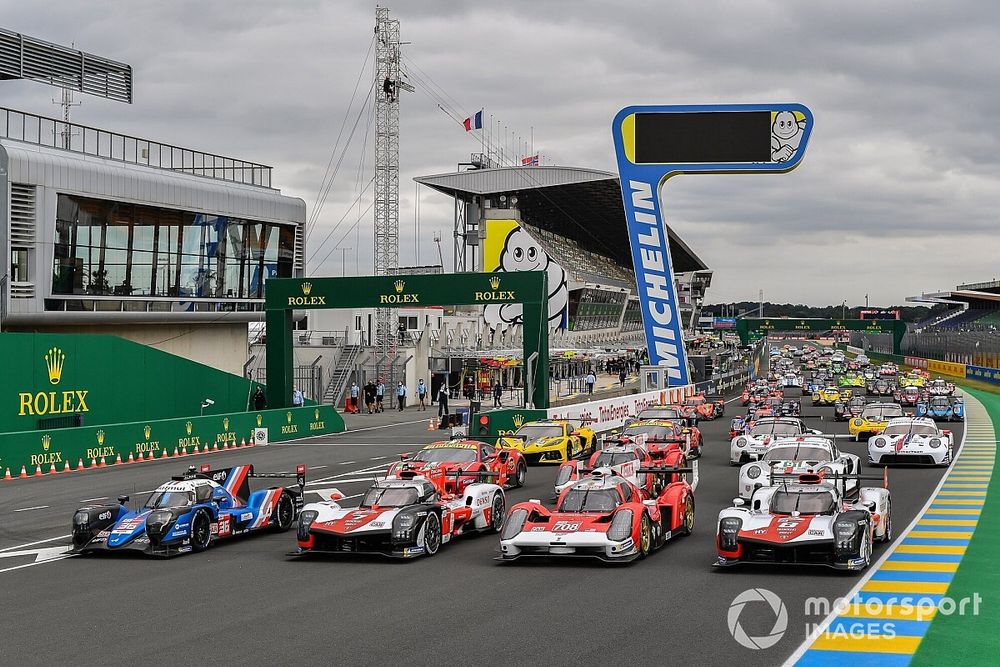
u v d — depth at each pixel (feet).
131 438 125.80
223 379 171.63
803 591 47.47
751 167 196.03
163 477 106.83
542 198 446.60
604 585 50.21
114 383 146.51
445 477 72.84
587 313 459.32
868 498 59.41
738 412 223.92
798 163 193.57
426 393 250.57
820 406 236.22
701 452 131.64
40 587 52.95
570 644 38.37
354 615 44.45
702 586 49.32
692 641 38.50
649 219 199.72
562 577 52.75
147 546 61.26
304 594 49.57
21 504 88.07
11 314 144.46
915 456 108.17
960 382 358.84
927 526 67.26
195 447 137.39
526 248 419.13
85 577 55.62
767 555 53.11
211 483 67.77
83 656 38.19
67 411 137.08
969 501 80.28
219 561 60.34
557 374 326.85
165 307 173.88
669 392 195.21
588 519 57.88
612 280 518.37
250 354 254.06
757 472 78.33
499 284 157.69
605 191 427.74
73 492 95.20
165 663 36.94
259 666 36.19
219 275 184.85
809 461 80.18
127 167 169.48
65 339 136.87
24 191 146.30
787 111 194.49
